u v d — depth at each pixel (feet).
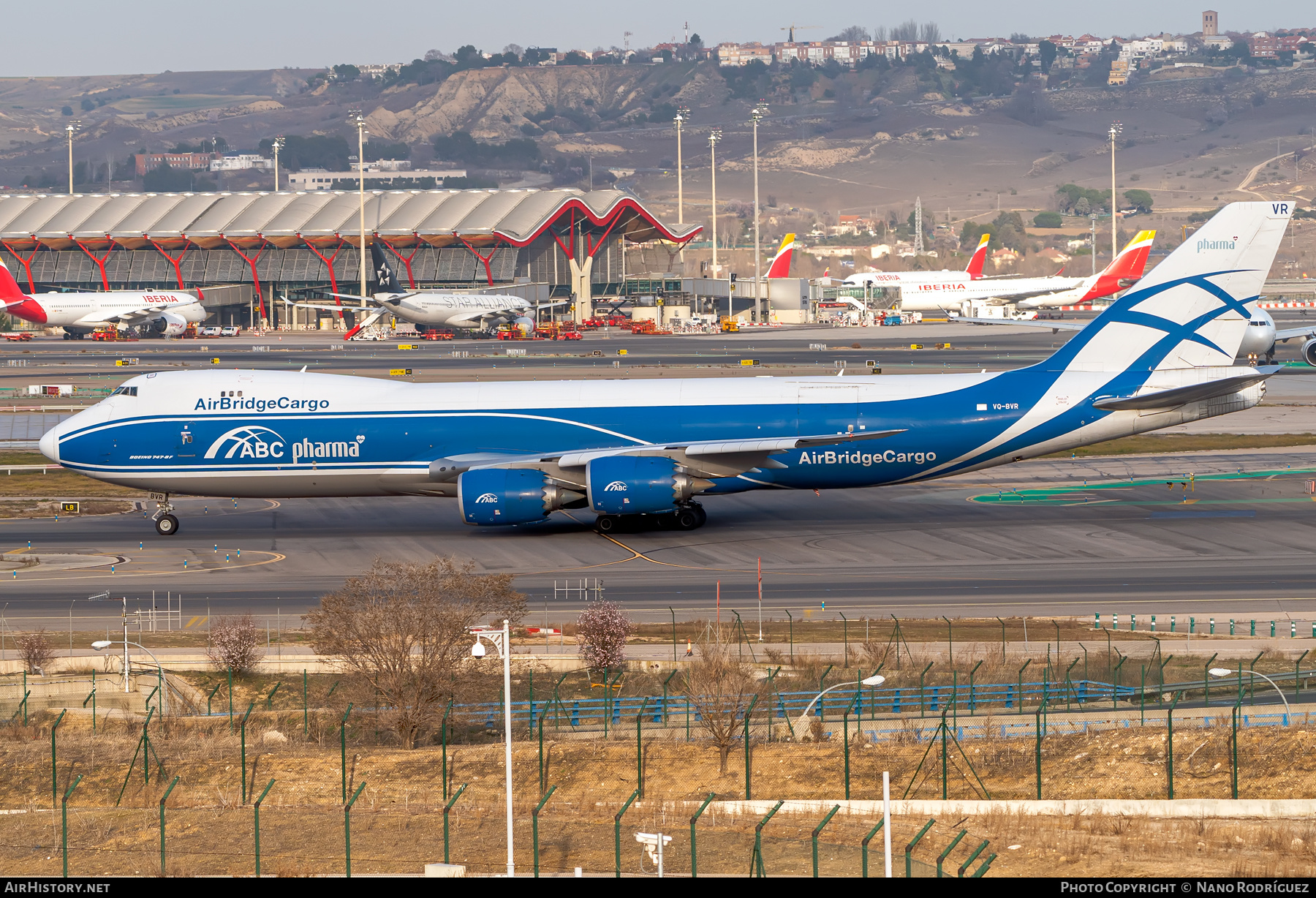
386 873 455.63
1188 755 532.32
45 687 650.84
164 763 559.79
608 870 453.99
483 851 474.08
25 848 481.87
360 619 612.70
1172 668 638.94
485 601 646.74
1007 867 445.78
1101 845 464.24
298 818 507.71
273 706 637.30
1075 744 551.59
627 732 586.45
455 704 605.31
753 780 533.96
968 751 550.77
